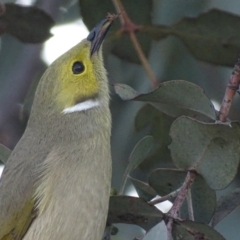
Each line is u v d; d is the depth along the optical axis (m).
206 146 10.40
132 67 12.97
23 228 11.07
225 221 12.91
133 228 13.12
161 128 12.05
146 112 12.05
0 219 11.12
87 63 11.38
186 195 10.55
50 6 13.27
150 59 12.96
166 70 13.02
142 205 10.66
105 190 10.93
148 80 12.92
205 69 13.13
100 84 11.46
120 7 11.69
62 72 11.35
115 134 12.96
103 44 12.16
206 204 10.74
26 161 11.18
